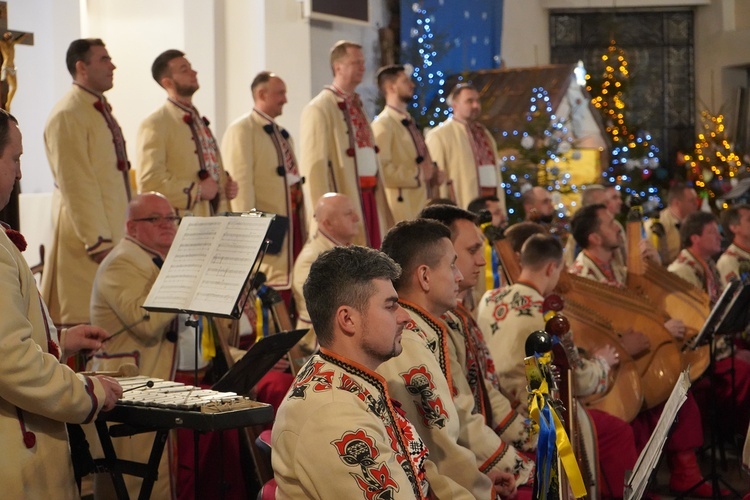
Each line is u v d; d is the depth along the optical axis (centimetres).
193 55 910
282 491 273
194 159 641
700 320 618
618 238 617
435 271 352
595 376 471
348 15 987
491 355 470
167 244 484
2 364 286
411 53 1147
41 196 721
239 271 373
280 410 278
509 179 1053
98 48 592
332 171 738
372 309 279
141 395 331
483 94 1147
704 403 657
